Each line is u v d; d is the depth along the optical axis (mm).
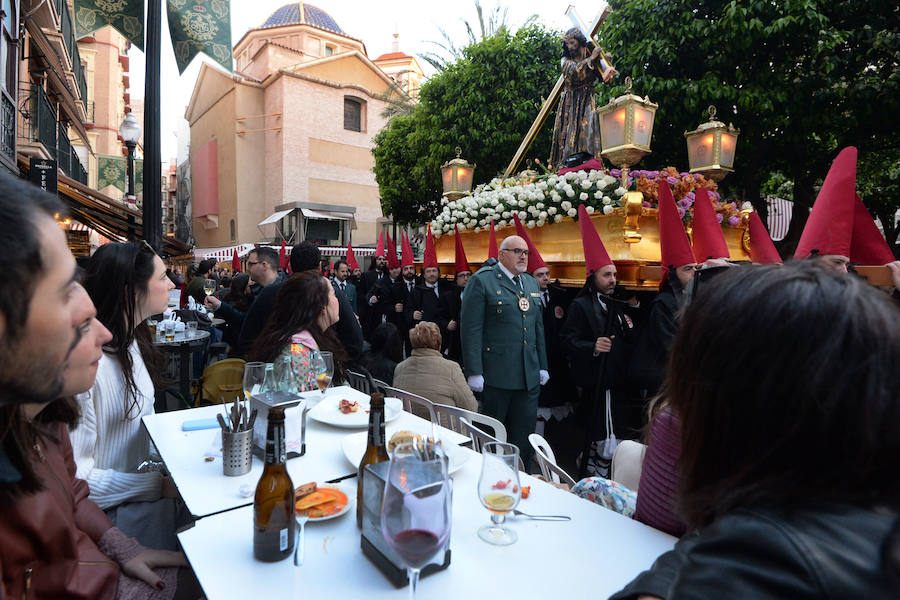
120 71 27891
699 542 602
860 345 560
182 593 1726
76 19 7387
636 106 4887
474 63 11227
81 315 796
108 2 7363
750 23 6531
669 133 8406
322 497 1441
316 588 1104
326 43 30203
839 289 602
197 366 6262
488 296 3822
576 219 5285
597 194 4887
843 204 2824
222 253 24031
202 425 2166
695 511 677
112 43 24781
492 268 3947
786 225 12242
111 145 24609
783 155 8695
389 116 19750
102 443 2076
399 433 1663
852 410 545
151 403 2379
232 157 26906
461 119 11250
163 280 2295
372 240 28531
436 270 6930
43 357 705
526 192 5766
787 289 614
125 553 1497
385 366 4117
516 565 1206
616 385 3791
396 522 970
